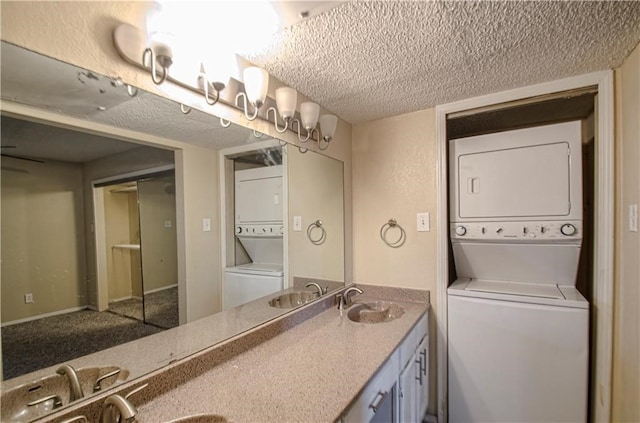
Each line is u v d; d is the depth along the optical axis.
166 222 1.20
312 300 1.84
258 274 1.59
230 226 1.46
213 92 1.20
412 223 2.09
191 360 1.10
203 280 1.34
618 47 1.31
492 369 1.81
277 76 1.54
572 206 1.72
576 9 1.06
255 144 1.54
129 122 1.04
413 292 2.07
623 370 1.44
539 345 1.70
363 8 1.03
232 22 1.02
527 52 1.34
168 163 1.20
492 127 2.44
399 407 1.42
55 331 0.88
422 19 1.10
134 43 0.94
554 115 2.18
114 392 0.89
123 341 1.04
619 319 1.48
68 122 0.89
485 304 1.83
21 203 0.81
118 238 1.05
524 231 1.82
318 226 1.97
